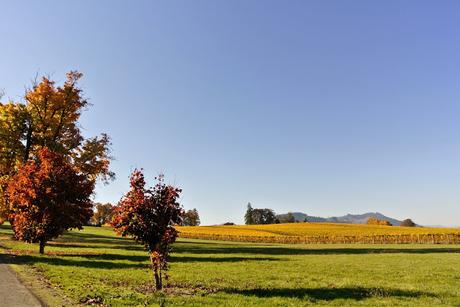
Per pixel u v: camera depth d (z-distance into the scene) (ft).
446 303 46.93
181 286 55.72
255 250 151.02
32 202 93.30
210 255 117.50
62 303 40.81
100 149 136.67
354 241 254.88
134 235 50.08
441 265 95.20
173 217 50.83
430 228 351.25
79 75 137.08
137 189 51.01
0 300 41.14
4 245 112.68
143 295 46.21
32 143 136.36
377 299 48.60
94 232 268.21
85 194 99.50
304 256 122.52
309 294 51.26
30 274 58.95
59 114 136.15
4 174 133.39
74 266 71.05
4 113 134.00
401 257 120.16
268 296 48.93
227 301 44.37
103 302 41.91
